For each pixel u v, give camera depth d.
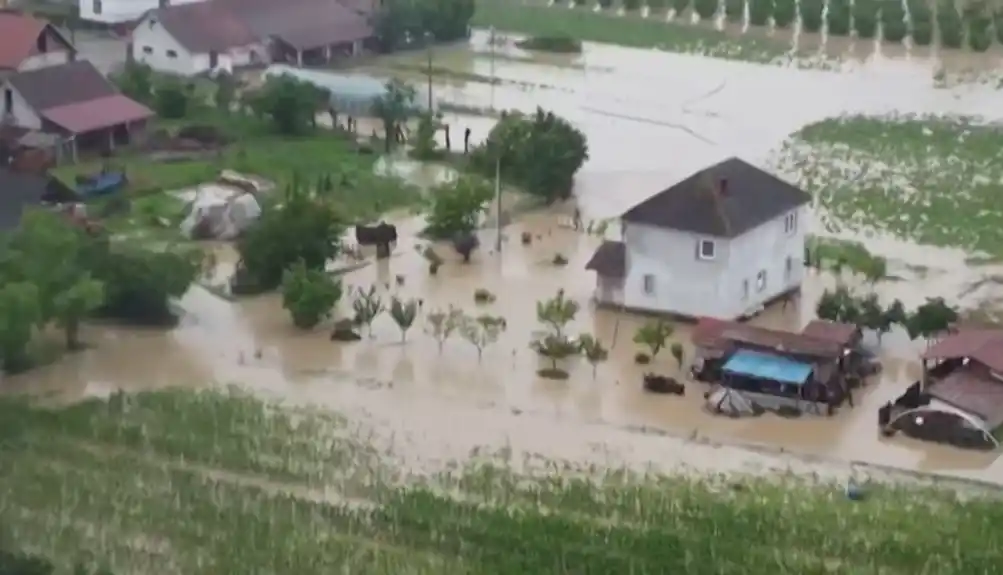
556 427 50.09
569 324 58.72
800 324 59.00
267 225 61.78
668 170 78.50
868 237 68.69
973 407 49.72
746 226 58.16
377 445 48.34
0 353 53.16
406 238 67.56
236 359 55.16
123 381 53.06
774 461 48.03
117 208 69.06
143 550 41.31
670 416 51.12
